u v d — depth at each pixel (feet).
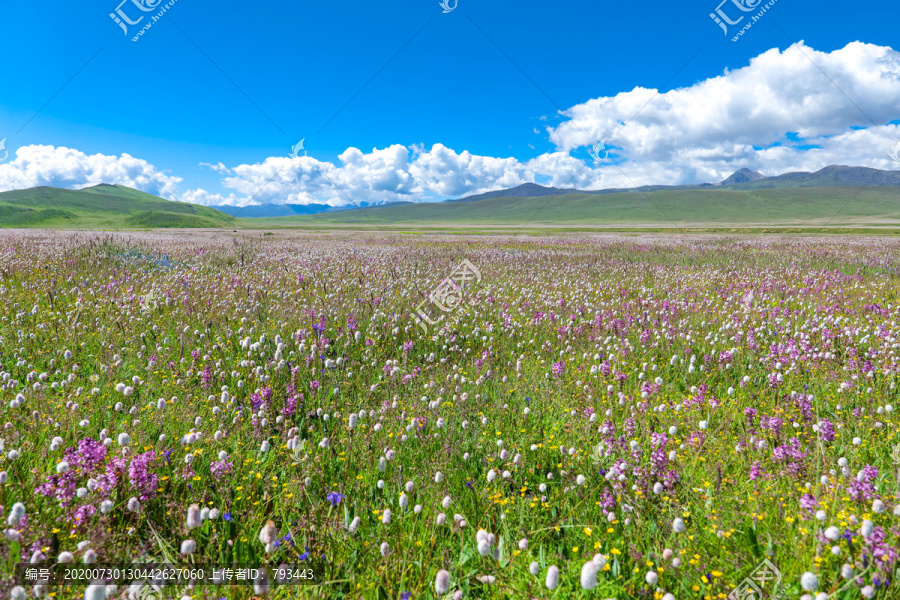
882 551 7.92
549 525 10.31
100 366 17.89
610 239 139.95
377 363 21.67
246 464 12.06
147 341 22.45
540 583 8.61
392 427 14.52
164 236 132.98
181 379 17.40
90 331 23.21
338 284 41.81
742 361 22.40
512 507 10.85
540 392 18.13
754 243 110.63
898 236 166.91
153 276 42.27
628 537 9.75
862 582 7.82
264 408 14.87
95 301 30.73
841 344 24.44
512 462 12.43
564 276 52.06
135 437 12.63
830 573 8.30
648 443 13.52
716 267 63.93
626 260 71.67
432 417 15.29
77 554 8.46
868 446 13.41
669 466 11.54
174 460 11.71
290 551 9.32
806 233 211.61
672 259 73.97
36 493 9.71
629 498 10.46
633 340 26.32
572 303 36.29
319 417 15.08
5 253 53.57
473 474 12.43
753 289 42.60
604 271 58.49
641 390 17.78
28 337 21.35
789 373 20.06
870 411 15.90
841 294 40.42
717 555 9.20
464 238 150.92
